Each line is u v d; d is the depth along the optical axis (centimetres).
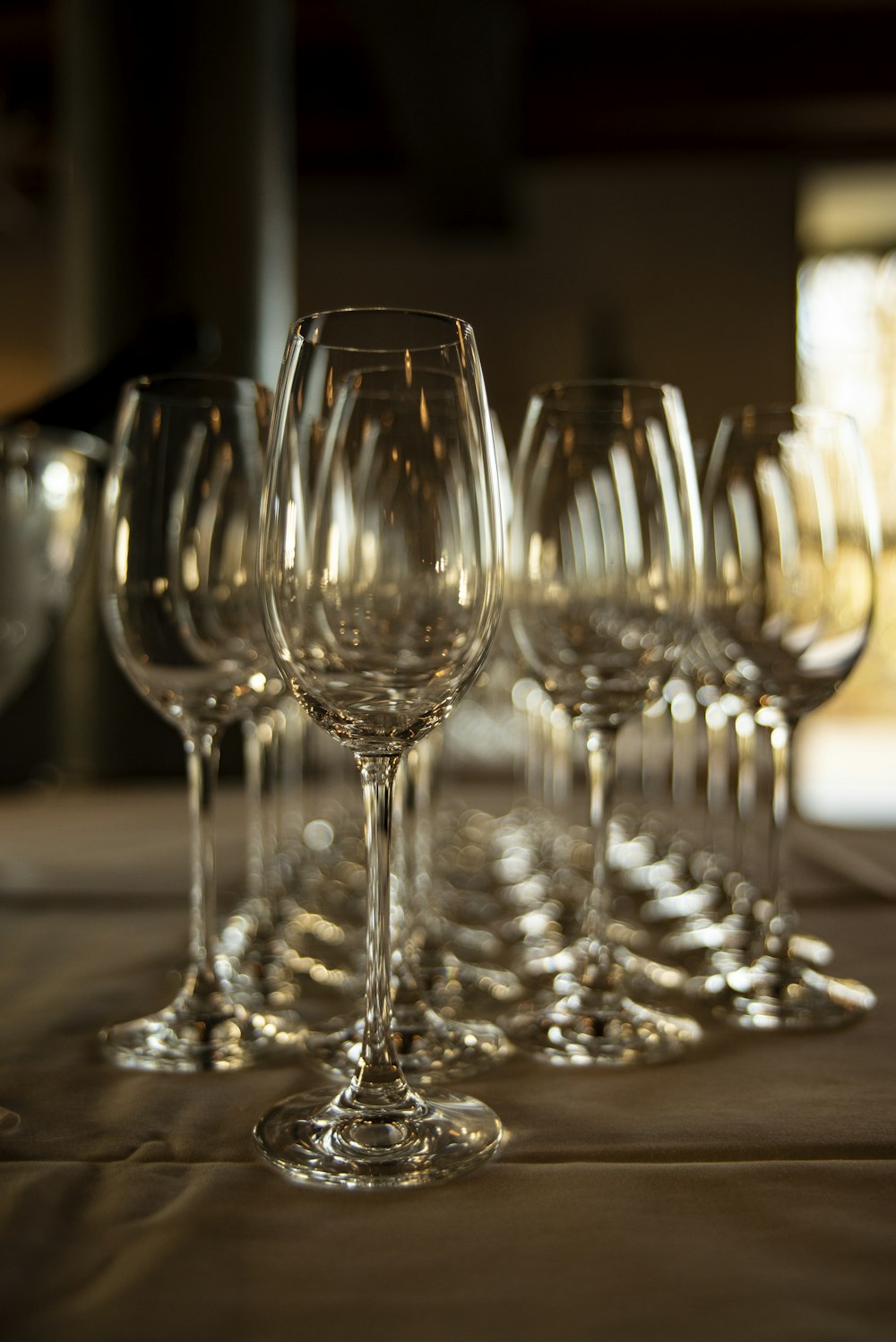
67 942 79
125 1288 33
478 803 152
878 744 721
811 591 72
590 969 66
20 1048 58
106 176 235
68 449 89
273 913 94
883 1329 31
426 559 47
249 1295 33
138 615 60
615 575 64
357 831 144
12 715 217
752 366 538
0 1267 35
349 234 552
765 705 75
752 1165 43
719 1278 34
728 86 468
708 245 539
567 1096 51
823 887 94
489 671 164
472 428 48
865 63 462
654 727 154
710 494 76
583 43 474
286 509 46
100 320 235
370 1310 32
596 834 67
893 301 565
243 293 238
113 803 140
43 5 430
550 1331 31
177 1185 41
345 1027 61
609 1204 39
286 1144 44
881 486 564
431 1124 46
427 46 367
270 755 99
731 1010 64
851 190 530
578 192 542
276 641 47
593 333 545
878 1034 60
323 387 47
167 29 233
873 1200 40
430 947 83
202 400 61
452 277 553
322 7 429
